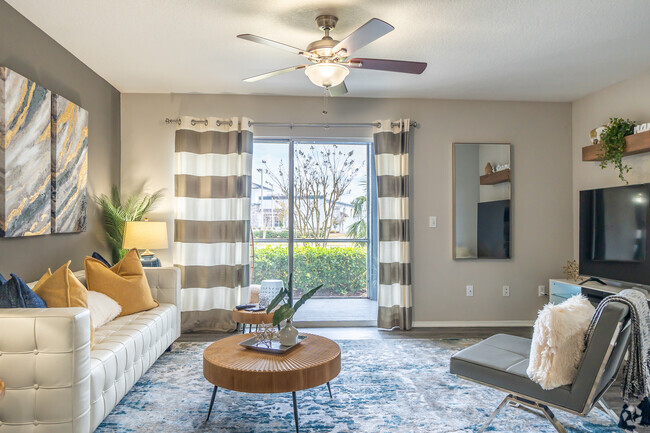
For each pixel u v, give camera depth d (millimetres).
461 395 2762
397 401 2666
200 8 2703
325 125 4586
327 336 4227
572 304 2150
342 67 2684
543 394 2002
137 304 3199
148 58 3535
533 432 2289
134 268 3332
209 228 4398
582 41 3193
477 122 4703
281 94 4535
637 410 2111
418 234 4641
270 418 2432
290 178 4688
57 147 3109
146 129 4477
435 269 4648
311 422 2381
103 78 4023
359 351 3697
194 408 2553
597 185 4375
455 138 4684
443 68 3746
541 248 4730
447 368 3268
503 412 2520
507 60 3568
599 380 1861
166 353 3607
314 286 4723
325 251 4742
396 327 4570
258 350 2443
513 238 4715
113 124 4273
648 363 2051
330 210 4750
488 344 2514
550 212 4746
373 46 3287
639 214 3584
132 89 4359
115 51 3385
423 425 2354
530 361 2027
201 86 4270
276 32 3047
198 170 4441
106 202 4000
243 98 4559
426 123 4668
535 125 4750
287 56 3494
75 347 1895
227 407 2572
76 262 3537
